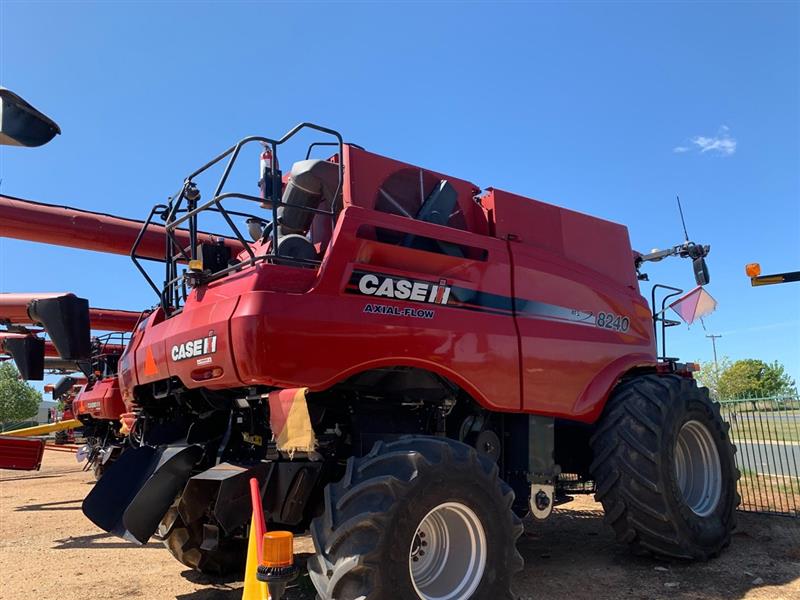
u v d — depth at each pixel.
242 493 3.70
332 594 3.01
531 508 4.62
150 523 4.13
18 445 11.85
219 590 4.75
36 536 7.35
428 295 4.13
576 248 5.36
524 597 4.29
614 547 5.82
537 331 4.69
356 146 4.35
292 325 3.53
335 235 3.83
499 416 4.83
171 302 4.97
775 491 9.04
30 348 5.88
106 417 11.62
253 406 4.24
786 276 8.68
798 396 9.27
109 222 7.75
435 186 4.72
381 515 3.09
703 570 4.95
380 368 4.04
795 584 4.58
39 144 1.98
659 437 4.83
